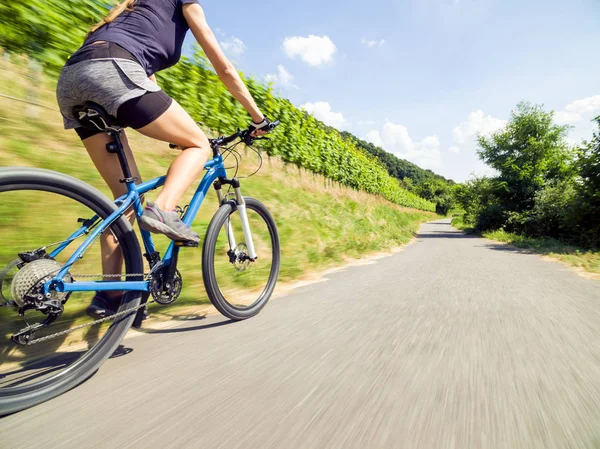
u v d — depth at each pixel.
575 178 14.73
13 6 3.56
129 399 1.28
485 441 1.03
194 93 6.53
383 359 1.64
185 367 1.54
